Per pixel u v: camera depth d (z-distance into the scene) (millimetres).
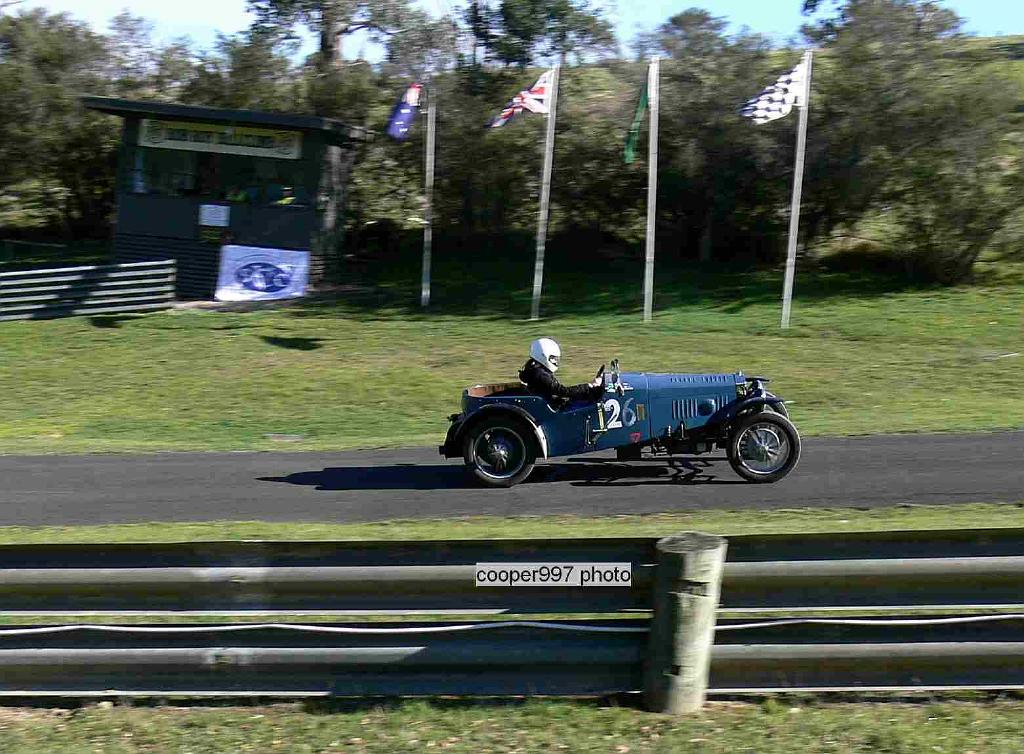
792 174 27375
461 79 31953
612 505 9781
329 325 24422
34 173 33406
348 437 15820
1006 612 5359
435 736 5016
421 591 5320
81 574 5406
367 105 32750
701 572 5082
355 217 32562
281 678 5414
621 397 10500
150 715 5324
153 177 28594
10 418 17812
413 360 21078
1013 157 26453
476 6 32219
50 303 25094
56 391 19578
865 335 21984
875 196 27641
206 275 28062
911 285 26422
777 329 22797
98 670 5457
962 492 9727
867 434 13109
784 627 5273
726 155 28125
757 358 20422
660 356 20766
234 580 5379
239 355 21828
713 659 5266
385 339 22938
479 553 5320
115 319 25000
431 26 32531
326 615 6273
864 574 5211
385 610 5355
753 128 27391
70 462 13258
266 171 28453
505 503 10062
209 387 19562
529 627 5305
